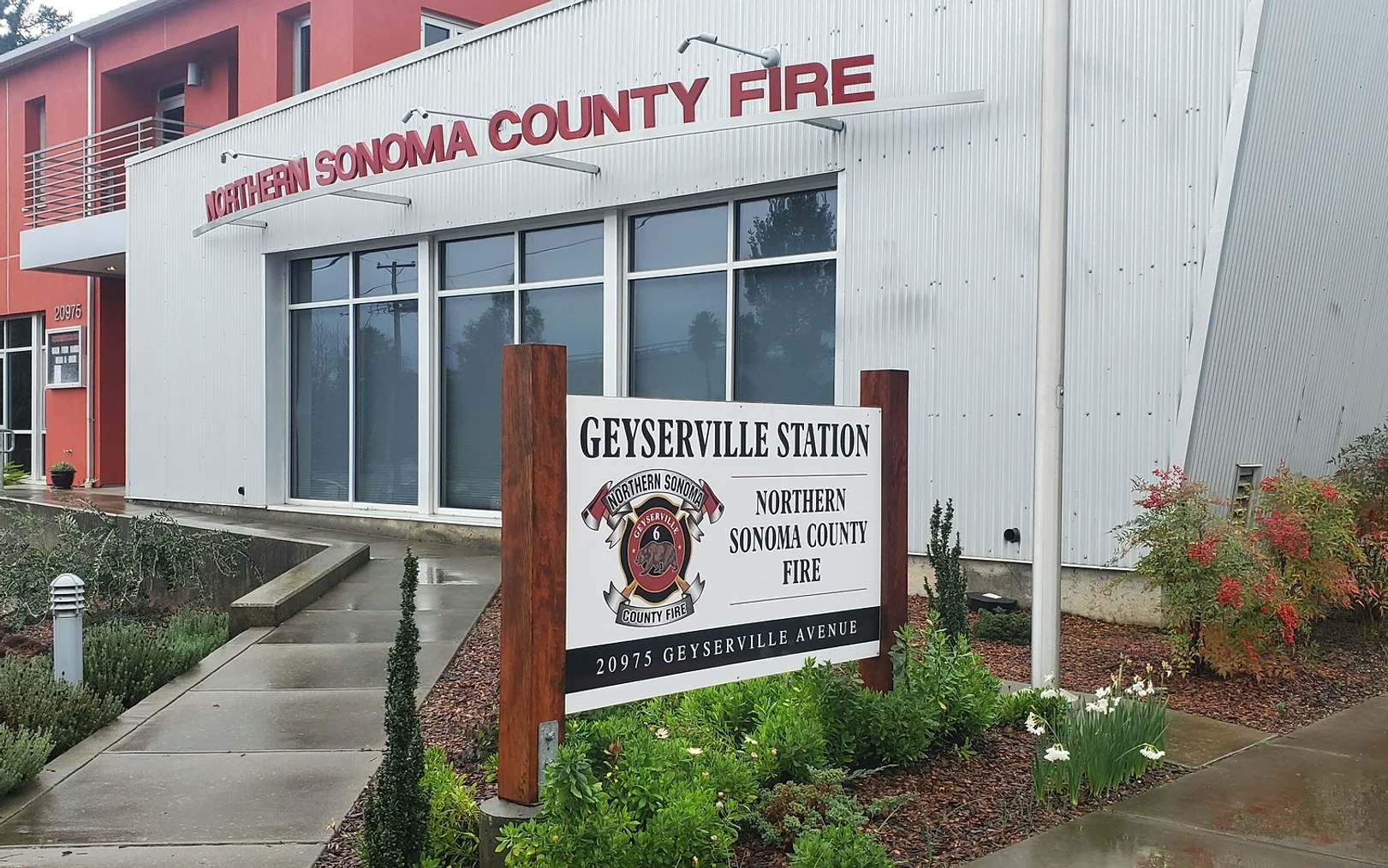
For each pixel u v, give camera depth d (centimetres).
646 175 1266
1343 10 995
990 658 825
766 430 546
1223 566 744
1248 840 494
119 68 2450
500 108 1423
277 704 695
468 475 1505
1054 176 683
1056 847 482
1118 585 891
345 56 1892
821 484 570
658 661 497
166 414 1902
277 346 1739
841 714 557
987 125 1012
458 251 1514
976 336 1020
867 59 1067
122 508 1853
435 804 458
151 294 1938
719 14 1207
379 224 1559
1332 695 758
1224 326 918
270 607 931
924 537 1055
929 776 556
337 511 1625
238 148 1778
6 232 2678
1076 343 963
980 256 1016
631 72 1286
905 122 1065
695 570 514
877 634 598
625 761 439
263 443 1730
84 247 2109
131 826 491
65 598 749
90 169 2347
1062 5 681
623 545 482
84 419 2434
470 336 1502
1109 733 555
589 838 400
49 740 601
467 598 1047
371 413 1630
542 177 1370
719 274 1238
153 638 934
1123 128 939
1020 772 564
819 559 569
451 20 2030
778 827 466
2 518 1800
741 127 1124
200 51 2336
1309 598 844
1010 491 998
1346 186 1069
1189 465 917
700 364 1255
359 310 1644
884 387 600
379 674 769
